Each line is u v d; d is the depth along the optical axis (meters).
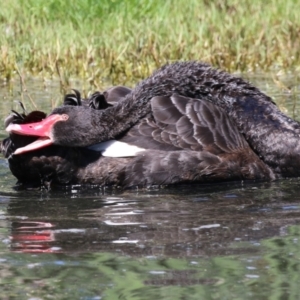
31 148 11.25
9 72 18.58
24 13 21.89
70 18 21.77
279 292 7.43
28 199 10.91
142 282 7.70
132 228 9.41
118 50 19.14
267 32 20.52
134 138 11.76
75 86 17.56
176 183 11.58
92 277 7.84
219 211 10.17
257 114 12.55
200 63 12.98
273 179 12.16
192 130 11.81
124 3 22.33
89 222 9.69
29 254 8.51
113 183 11.50
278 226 9.44
